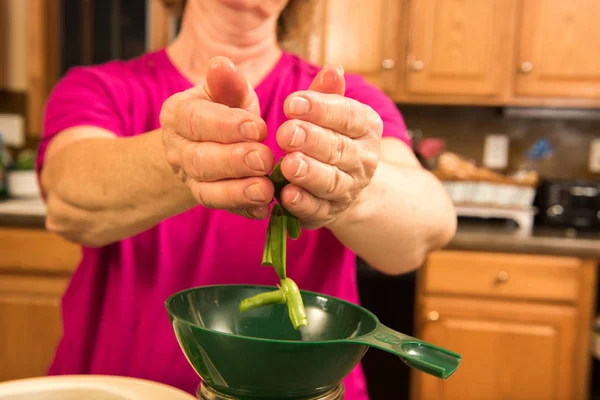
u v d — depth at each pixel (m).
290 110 0.34
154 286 0.69
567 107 1.90
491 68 1.83
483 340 1.59
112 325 0.70
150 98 0.73
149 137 0.48
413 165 0.65
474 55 1.83
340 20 1.87
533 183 1.77
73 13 1.89
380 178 0.52
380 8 1.86
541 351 1.58
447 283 1.59
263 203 0.36
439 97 1.87
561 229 1.76
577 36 1.78
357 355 0.38
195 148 0.36
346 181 0.37
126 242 0.69
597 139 2.07
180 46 0.77
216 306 0.46
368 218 0.52
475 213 1.80
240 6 0.68
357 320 0.43
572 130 2.08
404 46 1.86
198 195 0.38
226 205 0.37
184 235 0.70
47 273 1.63
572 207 1.77
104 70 0.73
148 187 0.47
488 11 1.81
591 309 1.56
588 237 1.61
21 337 1.64
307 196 0.37
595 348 1.57
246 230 0.70
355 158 0.36
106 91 0.70
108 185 0.49
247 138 0.35
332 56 1.88
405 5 1.85
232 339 0.35
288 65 0.77
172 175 0.45
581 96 1.80
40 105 1.89
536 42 1.80
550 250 1.55
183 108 0.36
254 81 0.75
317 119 0.34
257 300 0.42
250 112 0.36
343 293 0.73
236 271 0.70
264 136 0.35
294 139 0.34
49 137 0.66
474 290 1.58
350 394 0.71
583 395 1.59
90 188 0.50
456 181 1.81
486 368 1.59
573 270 1.55
